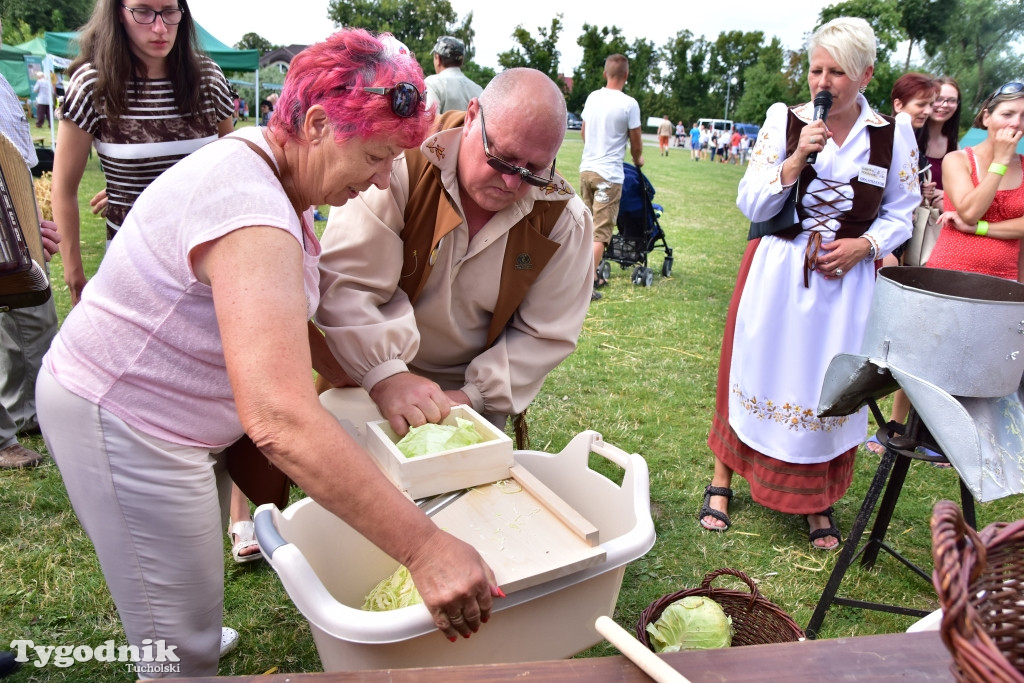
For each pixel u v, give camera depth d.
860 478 3.60
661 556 2.87
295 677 0.97
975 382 1.91
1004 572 0.88
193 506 1.52
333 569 1.71
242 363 1.08
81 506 1.50
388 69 1.25
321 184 1.35
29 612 2.33
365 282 1.94
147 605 1.58
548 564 1.33
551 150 1.71
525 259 2.05
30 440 3.38
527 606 1.36
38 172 10.96
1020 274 3.69
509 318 2.21
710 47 70.06
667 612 1.87
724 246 9.80
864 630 2.50
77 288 2.79
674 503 3.27
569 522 1.44
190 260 1.24
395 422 1.80
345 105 1.23
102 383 1.40
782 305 2.72
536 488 1.57
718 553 2.91
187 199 1.25
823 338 2.70
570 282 2.18
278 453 1.08
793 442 2.78
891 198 2.71
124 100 2.45
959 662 0.67
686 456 3.71
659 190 16.89
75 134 2.53
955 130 4.70
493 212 1.98
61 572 2.51
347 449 1.09
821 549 2.94
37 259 1.86
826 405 2.24
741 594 1.96
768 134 2.70
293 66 1.28
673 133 51.62
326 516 1.66
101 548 1.54
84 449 1.44
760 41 68.50
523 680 0.99
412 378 1.89
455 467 1.58
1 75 2.60
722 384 3.04
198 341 1.37
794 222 2.68
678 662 1.03
